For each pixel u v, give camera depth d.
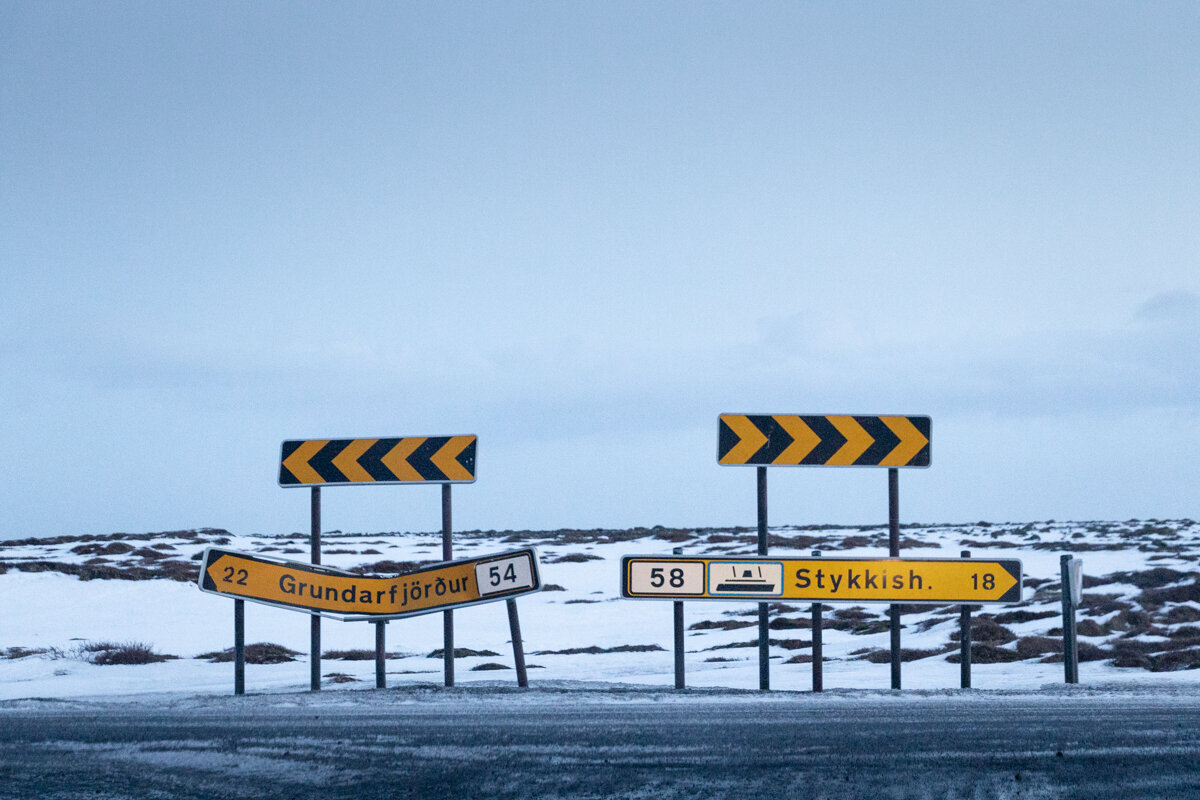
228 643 35.19
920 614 37.56
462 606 16.23
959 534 83.75
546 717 10.41
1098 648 25.41
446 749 8.03
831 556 16.52
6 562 51.72
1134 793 6.27
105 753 7.97
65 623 39.44
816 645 16.39
